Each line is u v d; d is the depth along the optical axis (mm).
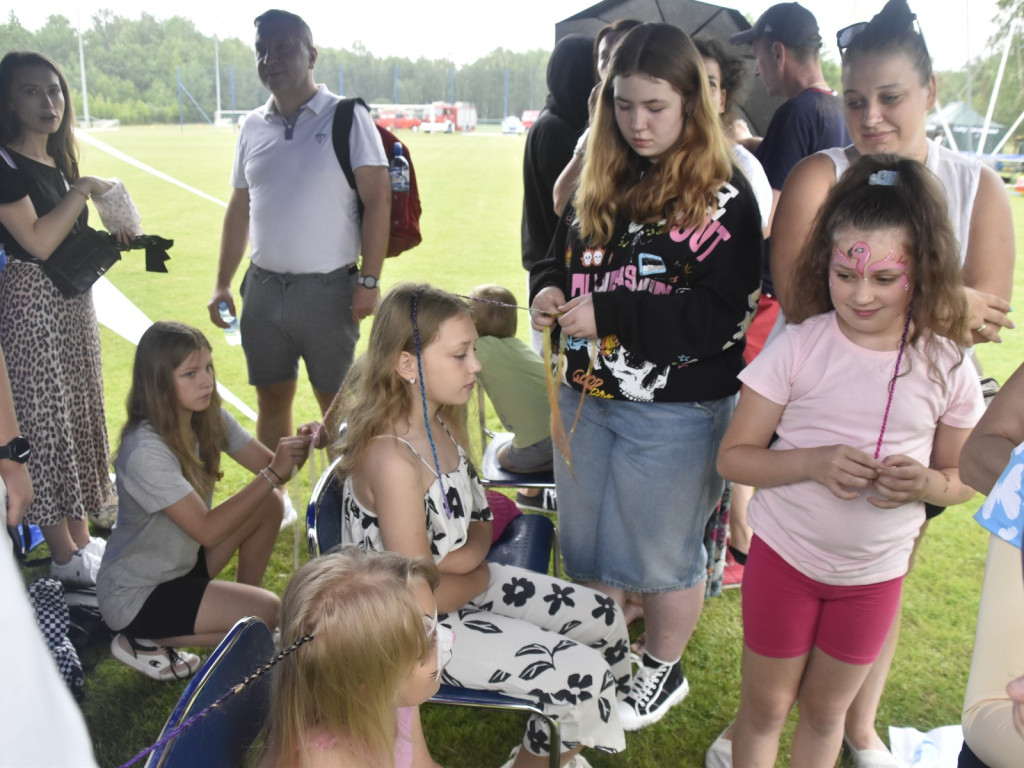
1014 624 1324
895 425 1694
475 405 3375
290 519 3549
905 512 1728
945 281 1579
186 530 2393
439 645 1582
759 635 1854
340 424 2094
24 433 2852
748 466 1780
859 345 1692
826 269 1712
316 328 3488
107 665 2668
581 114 3365
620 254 2156
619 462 2262
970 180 1923
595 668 1869
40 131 2904
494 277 8961
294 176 3379
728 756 2283
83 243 2930
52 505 2910
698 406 2164
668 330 2061
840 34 1975
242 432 2887
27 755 472
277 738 1363
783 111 3119
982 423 1353
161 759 1115
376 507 1859
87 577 3006
